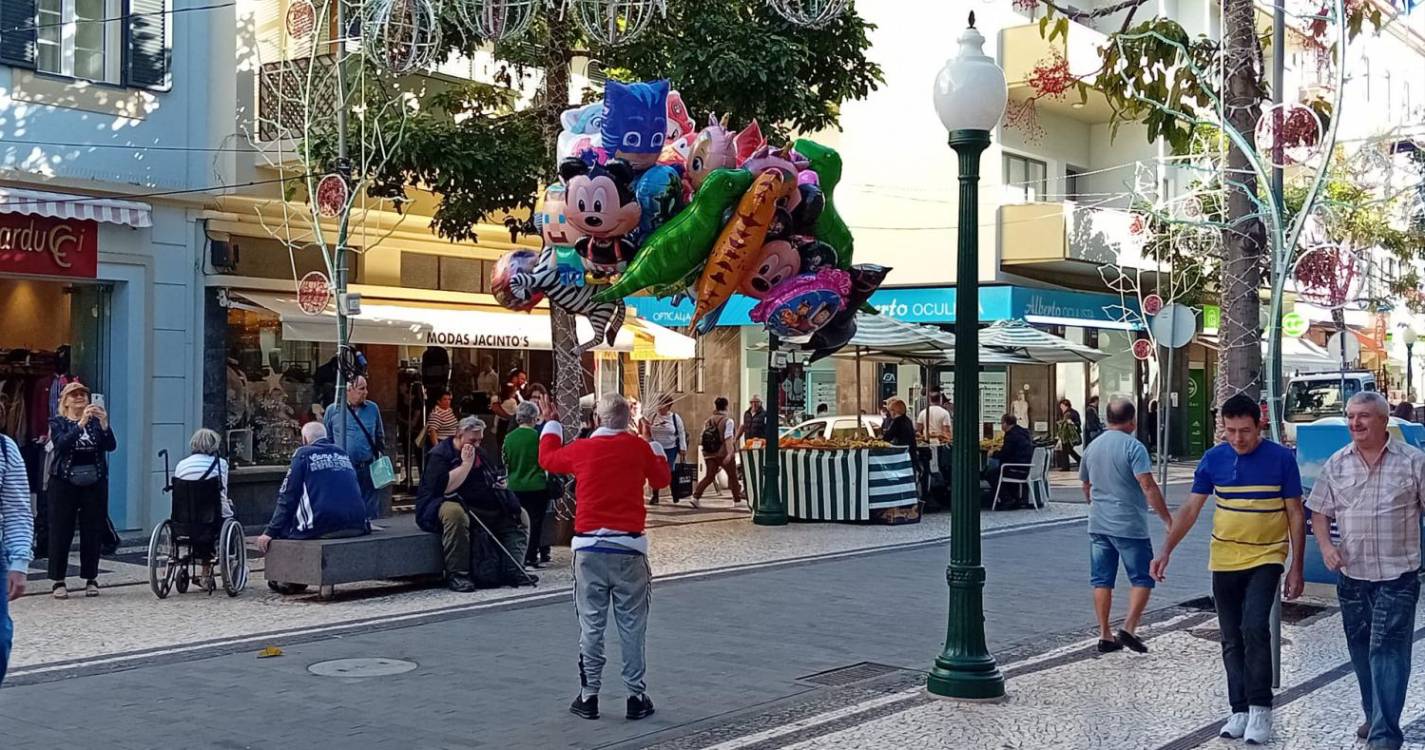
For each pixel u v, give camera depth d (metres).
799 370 19.09
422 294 19.75
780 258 9.84
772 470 18.45
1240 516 7.11
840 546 15.86
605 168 9.48
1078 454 30.44
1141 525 9.41
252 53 17.52
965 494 8.09
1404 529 6.64
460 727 7.31
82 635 9.95
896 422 20.12
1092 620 10.88
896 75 28.81
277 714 7.53
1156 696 8.09
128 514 16.38
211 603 11.55
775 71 15.45
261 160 17.52
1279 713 7.63
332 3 15.73
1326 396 28.94
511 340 19.67
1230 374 11.31
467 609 11.21
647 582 7.63
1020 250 27.28
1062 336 30.27
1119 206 30.55
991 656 9.36
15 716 7.42
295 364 18.52
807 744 6.98
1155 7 30.39
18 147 15.23
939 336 19.70
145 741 6.93
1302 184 15.55
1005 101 7.95
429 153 14.81
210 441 11.95
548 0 11.80
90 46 16.09
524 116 16.28
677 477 21.50
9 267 15.05
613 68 16.42
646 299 29.36
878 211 29.05
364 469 14.45
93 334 16.44
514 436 13.48
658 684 8.43
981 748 6.88
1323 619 10.93
